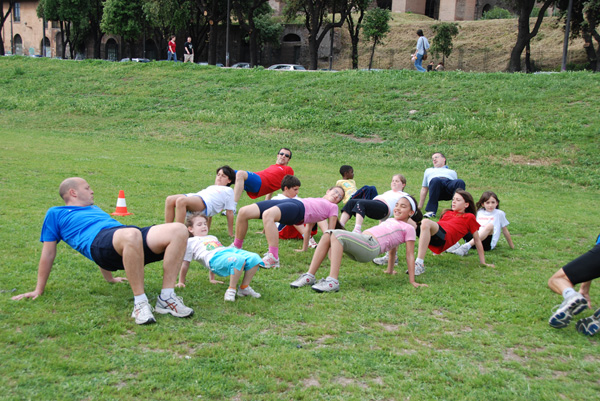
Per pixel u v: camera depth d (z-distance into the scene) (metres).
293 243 7.29
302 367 3.65
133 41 53.81
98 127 20.53
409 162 15.95
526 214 9.98
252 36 39.66
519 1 29.78
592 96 18.75
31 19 61.25
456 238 6.60
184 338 4.00
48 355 3.56
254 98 23.22
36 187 9.28
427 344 4.20
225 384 3.36
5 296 4.50
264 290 5.24
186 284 5.26
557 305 4.73
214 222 8.19
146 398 3.16
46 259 4.53
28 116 22.03
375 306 4.95
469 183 13.62
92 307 4.46
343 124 19.78
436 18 56.53
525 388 3.54
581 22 33.88
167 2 35.50
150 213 8.13
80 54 56.94
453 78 22.55
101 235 4.38
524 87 20.45
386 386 3.47
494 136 17.31
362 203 7.04
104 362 3.54
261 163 14.54
